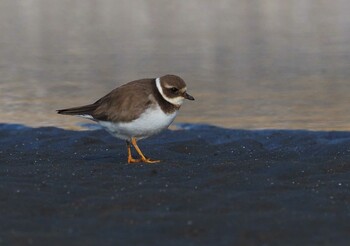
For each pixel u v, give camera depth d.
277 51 24.56
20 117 16.22
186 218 7.32
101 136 14.16
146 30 29.38
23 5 36.19
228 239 6.61
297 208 7.77
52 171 10.19
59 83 20.08
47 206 7.98
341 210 7.68
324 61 22.70
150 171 10.18
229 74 21.09
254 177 9.39
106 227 7.04
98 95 18.55
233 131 14.70
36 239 6.61
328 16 31.80
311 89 18.92
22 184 9.15
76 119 16.05
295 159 11.51
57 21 31.92
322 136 13.88
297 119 15.68
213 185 9.05
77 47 26.03
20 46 26.38
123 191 8.77
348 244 6.41
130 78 20.53
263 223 7.09
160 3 36.22
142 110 11.38
